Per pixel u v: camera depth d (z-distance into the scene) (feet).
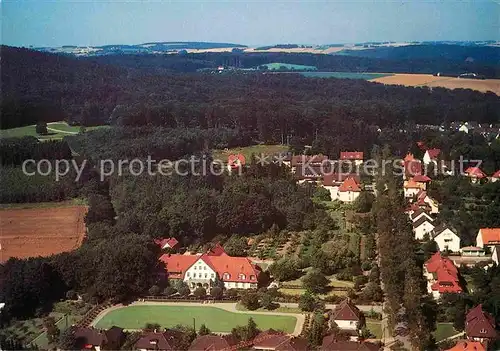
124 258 641.81
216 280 647.97
